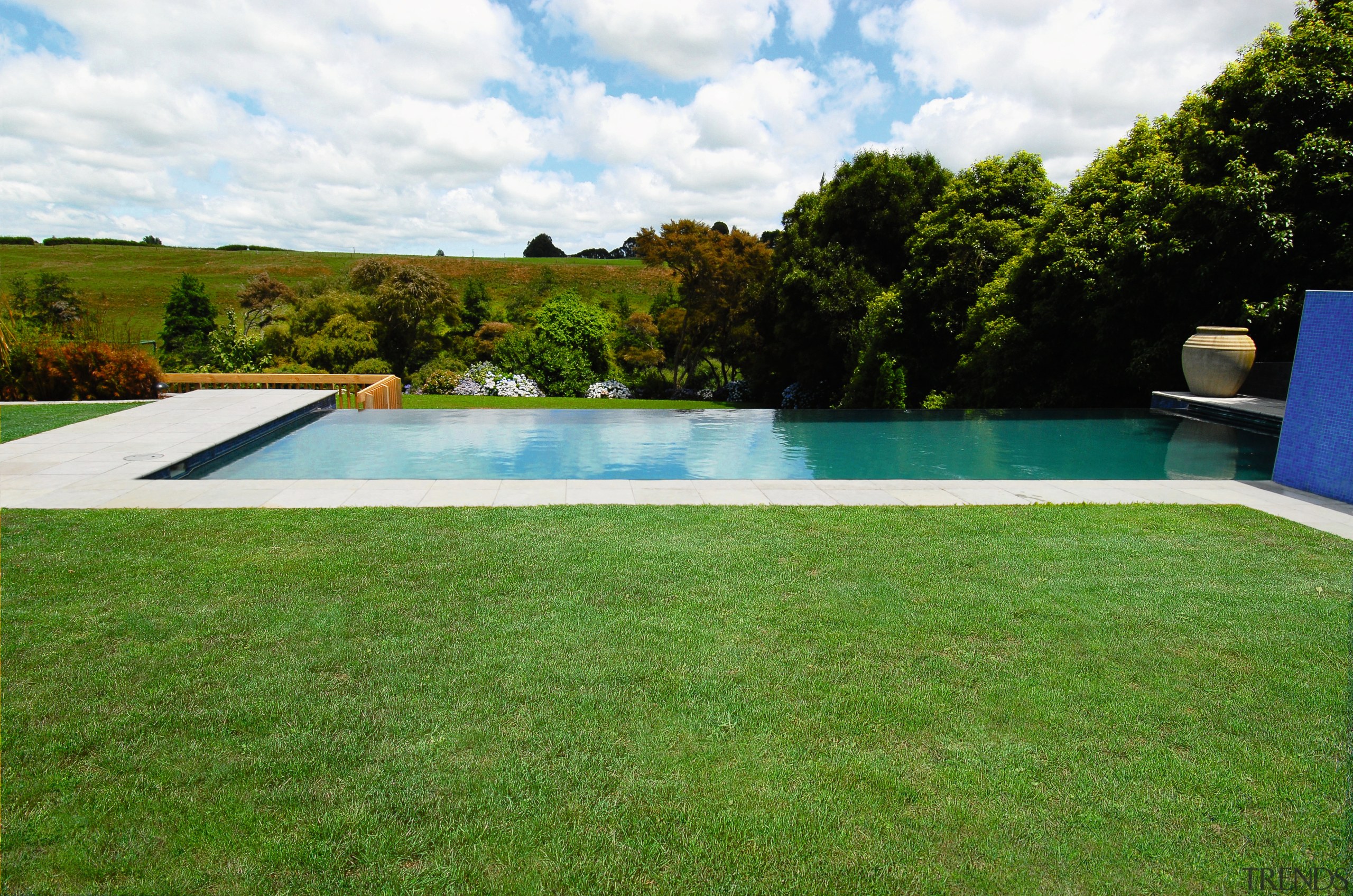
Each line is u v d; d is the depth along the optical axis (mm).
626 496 5688
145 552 4203
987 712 2664
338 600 3562
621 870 1914
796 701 2719
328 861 1925
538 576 3898
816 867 1936
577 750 2408
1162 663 3045
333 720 2553
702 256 24875
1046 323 12961
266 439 9625
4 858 1921
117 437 8180
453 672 2891
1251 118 10719
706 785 2246
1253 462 8281
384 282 25266
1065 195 14258
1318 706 2723
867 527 4863
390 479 6832
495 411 12734
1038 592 3787
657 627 3311
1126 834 2066
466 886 1854
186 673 2857
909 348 17250
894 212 19547
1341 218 10164
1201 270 10820
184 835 2010
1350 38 10250
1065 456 8758
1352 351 5676
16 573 3865
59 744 2396
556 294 34812
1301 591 3846
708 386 28094
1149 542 4637
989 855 1983
